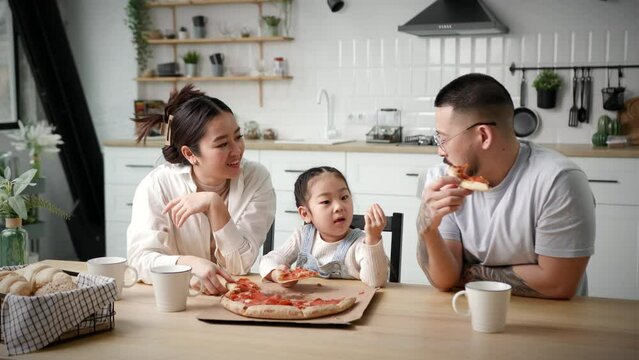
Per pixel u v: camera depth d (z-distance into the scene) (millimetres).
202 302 1653
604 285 3762
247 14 4871
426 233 1718
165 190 2051
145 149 4520
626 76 4219
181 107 1991
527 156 1796
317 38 4758
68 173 4957
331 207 1933
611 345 1352
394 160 4020
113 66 5035
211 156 1948
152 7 4996
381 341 1370
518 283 1736
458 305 1633
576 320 1514
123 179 4586
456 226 1866
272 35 4727
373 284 1789
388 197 4055
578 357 1285
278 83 4879
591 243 1723
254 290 1693
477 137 1713
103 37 5027
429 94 4594
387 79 4656
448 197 1635
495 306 1409
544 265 1717
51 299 1342
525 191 1757
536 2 4320
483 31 4266
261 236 2094
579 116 4281
